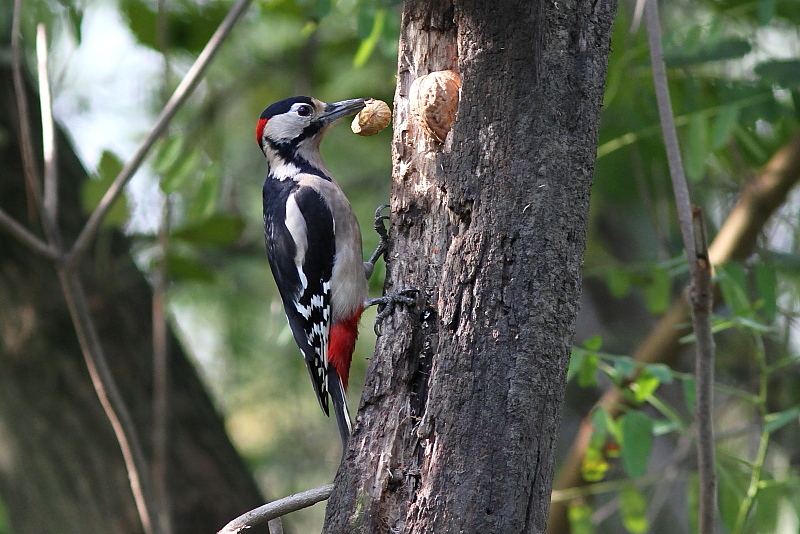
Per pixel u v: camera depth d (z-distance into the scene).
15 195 11.09
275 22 13.53
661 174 11.54
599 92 6.20
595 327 14.80
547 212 5.95
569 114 6.09
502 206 6.00
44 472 10.75
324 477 15.30
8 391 10.84
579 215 6.04
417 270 6.73
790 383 11.39
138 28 12.15
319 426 15.52
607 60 6.29
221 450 11.30
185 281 11.84
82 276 11.05
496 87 6.16
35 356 10.83
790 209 11.88
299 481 15.24
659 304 10.35
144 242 11.34
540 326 5.84
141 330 11.25
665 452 12.38
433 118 6.77
